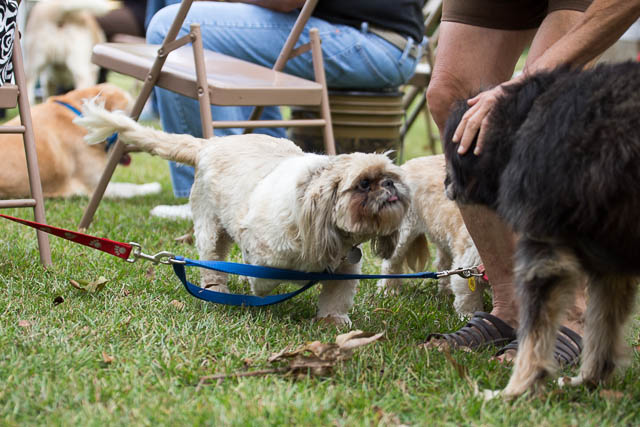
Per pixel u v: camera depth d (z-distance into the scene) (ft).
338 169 9.44
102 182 15.51
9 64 12.32
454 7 10.19
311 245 9.57
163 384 7.58
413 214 12.98
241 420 6.75
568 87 6.68
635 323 10.28
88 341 8.85
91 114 12.37
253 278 10.66
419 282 14.24
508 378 8.32
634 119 6.13
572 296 7.03
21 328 9.17
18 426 6.61
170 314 10.21
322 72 15.42
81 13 30.73
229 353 8.73
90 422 6.61
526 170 6.63
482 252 9.90
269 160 11.02
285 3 17.65
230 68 15.12
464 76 10.01
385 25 19.06
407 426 6.95
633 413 7.23
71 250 13.50
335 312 10.64
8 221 15.93
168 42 14.08
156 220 17.03
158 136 12.20
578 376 8.22
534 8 10.11
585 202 6.26
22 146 20.18
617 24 7.82
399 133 21.49
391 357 8.72
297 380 7.95
